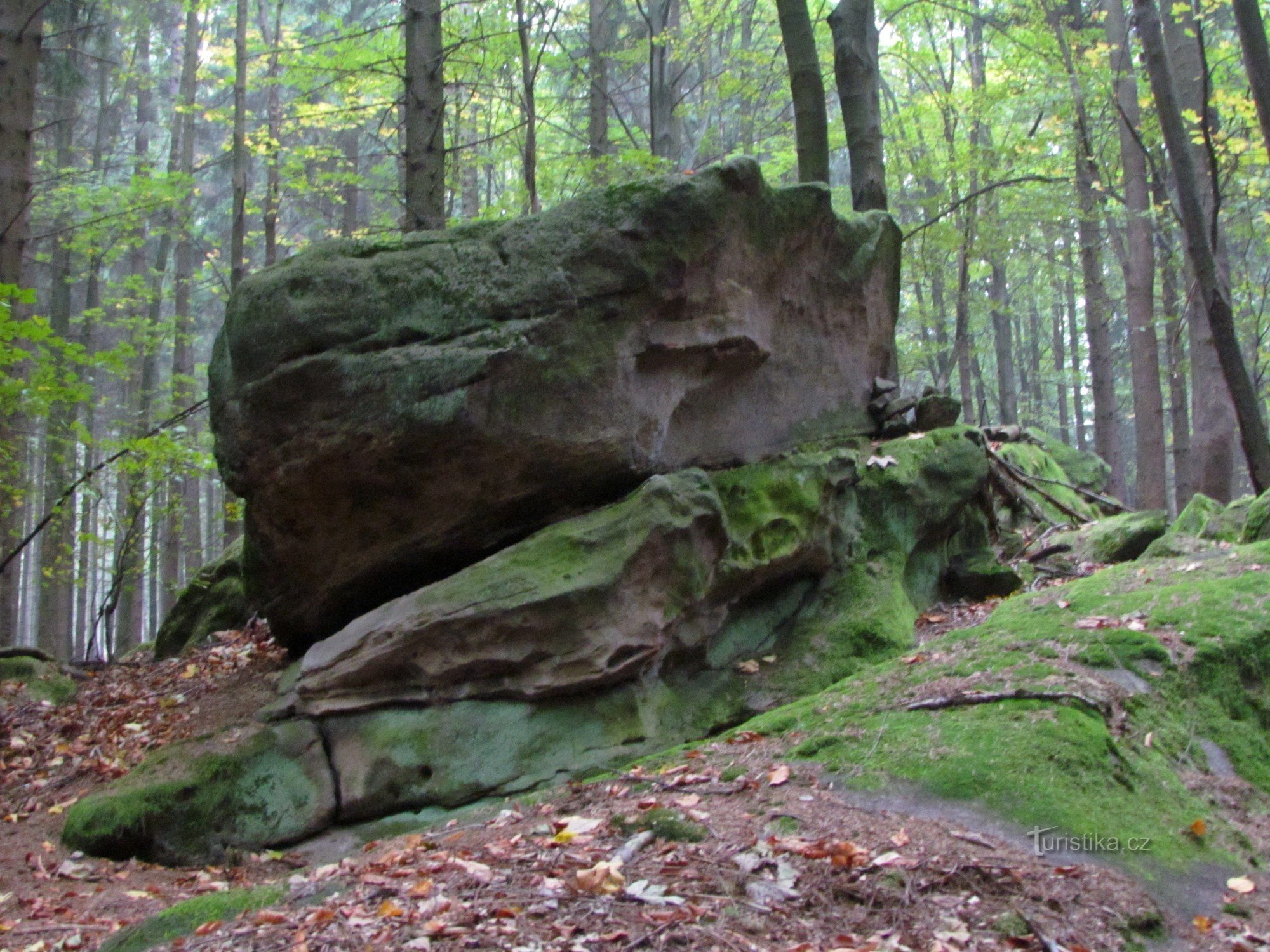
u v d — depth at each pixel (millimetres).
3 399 7926
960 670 5191
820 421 7895
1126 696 4824
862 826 3779
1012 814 3857
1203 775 4562
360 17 25000
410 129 9867
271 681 6906
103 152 27969
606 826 3949
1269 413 24297
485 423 5918
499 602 5652
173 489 17172
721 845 3621
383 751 5637
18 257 9570
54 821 5703
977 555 8320
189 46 21969
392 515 6320
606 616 5730
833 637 6715
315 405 6074
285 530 6520
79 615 27125
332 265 6172
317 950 2957
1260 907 3582
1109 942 3105
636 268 6172
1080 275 25781
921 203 16984
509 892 3305
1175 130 9133
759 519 6703
